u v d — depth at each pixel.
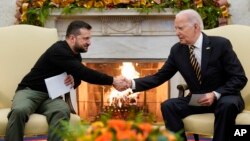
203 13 5.28
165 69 4.09
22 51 4.29
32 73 4.05
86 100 5.91
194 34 3.88
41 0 5.34
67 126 2.32
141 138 2.10
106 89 5.89
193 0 5.32
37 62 4.08
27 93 3.93
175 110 3.83
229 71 3.83
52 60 3.99
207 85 3.90
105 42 5.50
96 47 5.51
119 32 5.47
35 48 4.31
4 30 4.34
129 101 5.85
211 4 5.35
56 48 4.00
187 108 3.84
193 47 3.92
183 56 3.97
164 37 5.48
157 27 5.46
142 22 5.46
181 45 4.02
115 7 5.38
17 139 3.65
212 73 3.88
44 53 4.06
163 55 5.50
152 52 5.50
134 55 5.52
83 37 4.01
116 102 5.84
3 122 3.71
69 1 5.36
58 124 3.69
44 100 3.99
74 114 4.00
